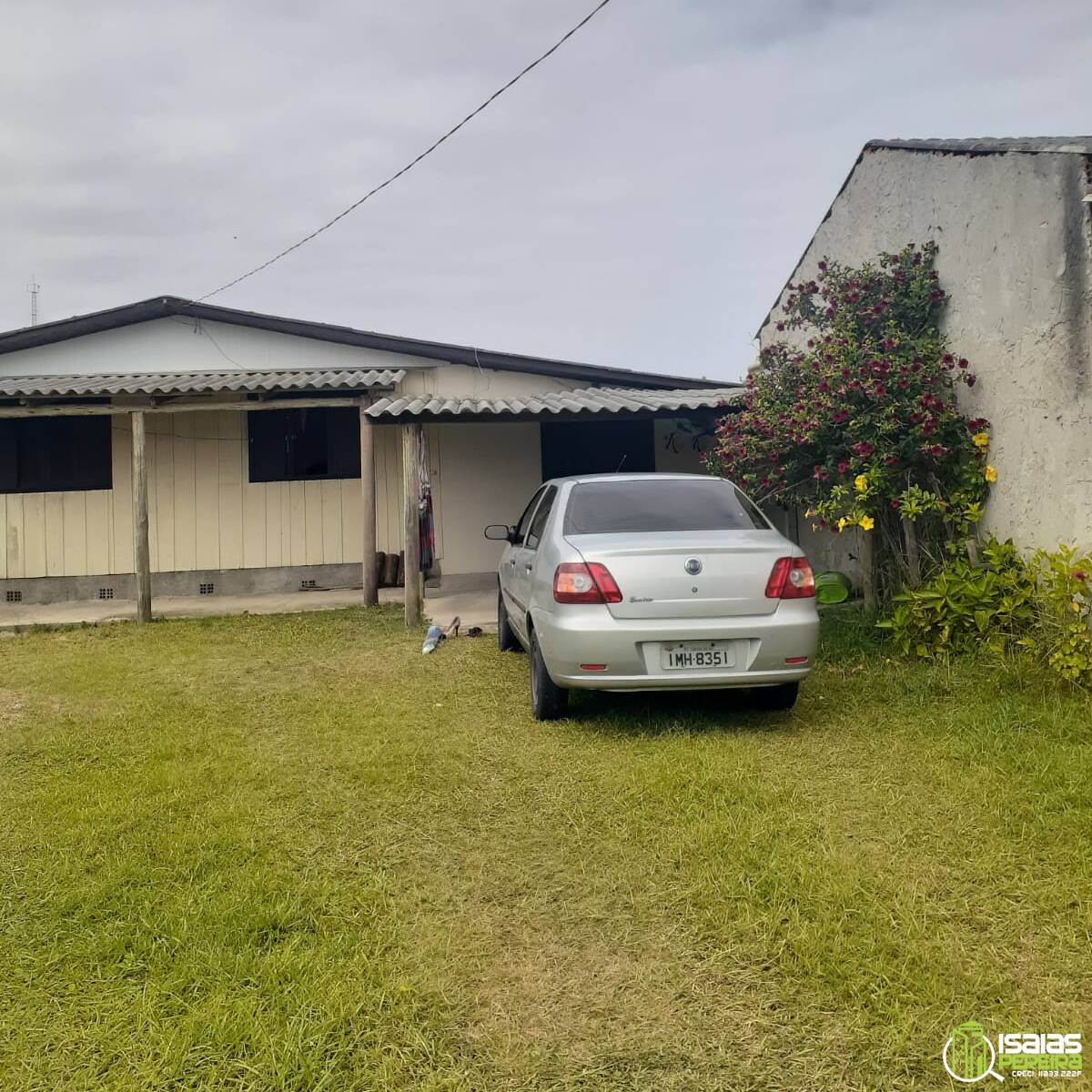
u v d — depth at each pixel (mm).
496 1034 2322
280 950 2709
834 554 8781
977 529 6328
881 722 4801
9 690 6430
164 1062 2215
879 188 7727
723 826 3475
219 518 11688
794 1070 2162
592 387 11898
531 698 5621
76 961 2688
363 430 10086
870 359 6449
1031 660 5184
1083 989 2438
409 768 4367
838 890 2928
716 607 4488
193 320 11883
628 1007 2424
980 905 2871
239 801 3969
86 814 3818
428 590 11328
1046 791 3701
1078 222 5297
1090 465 5238
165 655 7695
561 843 3475
